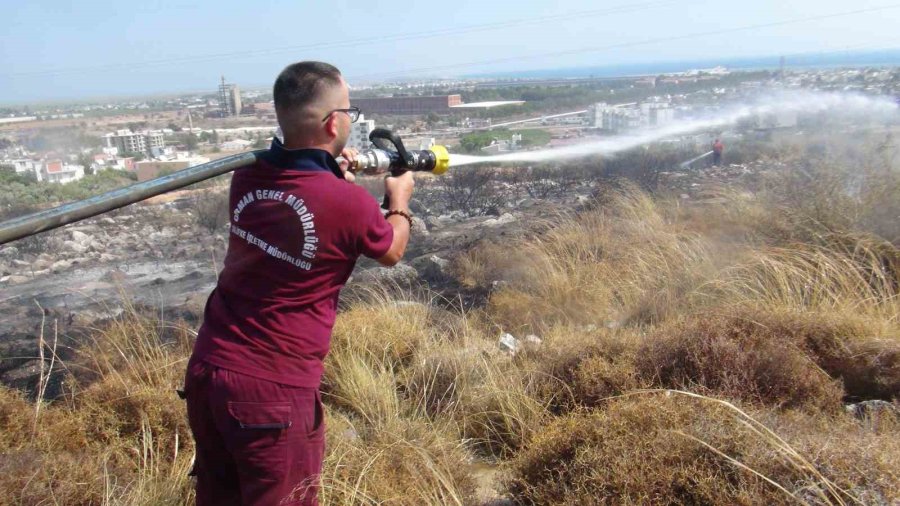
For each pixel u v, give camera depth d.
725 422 3.05
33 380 4.84
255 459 2.24
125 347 4.72
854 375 4.16
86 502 3.08
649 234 7.36
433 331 5.36
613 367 4.08
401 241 2.47
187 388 2.35
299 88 2.26
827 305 5.00
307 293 2.29
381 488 3.10
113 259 9.84
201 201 13.70
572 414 3.62
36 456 3.26
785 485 2.63
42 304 7.21
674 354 4.09
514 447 3.89
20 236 1.85
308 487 2.34
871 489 2.57
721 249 6.50
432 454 3.53
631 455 2.90
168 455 3.66
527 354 4.79
